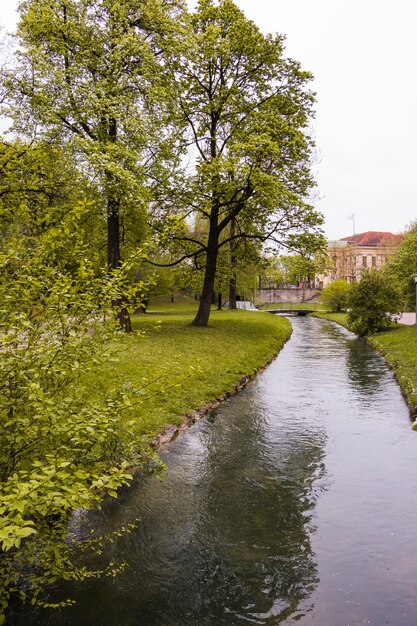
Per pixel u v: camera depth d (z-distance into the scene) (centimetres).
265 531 639
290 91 2495
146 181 2198
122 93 1903
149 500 728
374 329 3338
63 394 502
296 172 2488
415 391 1367
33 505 343
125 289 515
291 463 891
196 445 981
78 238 520
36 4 1834
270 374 1841
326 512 694
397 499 736
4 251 491
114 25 1938
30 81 1777
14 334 426
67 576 428
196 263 2958
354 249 10919
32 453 454
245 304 6469
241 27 2342
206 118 2555
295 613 474
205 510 699
